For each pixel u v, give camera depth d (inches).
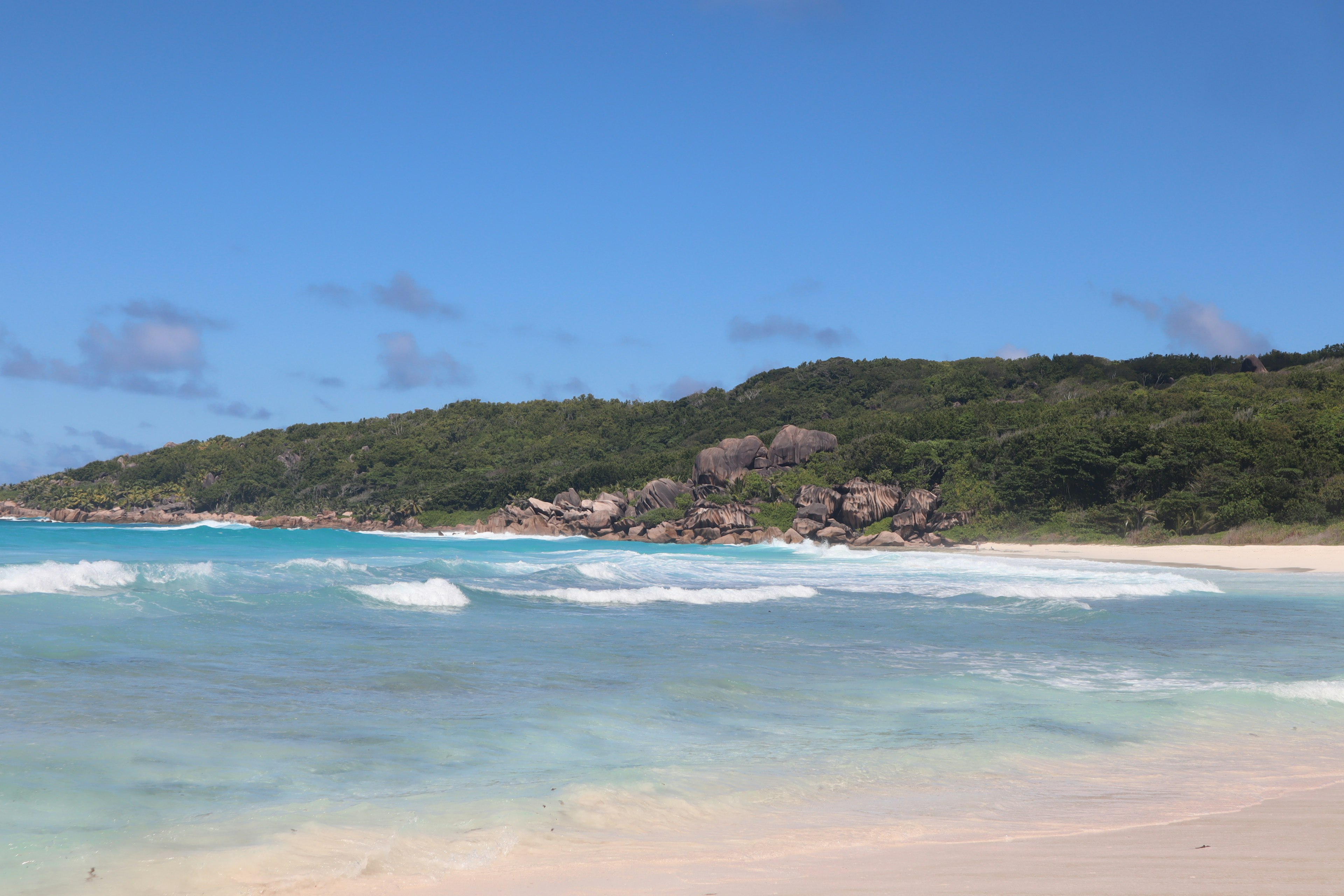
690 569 1288.1
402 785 267.1
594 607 772.6
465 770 285.0
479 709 369.7
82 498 6102.4
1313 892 178.5
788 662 512.4
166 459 7052.2
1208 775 302.7
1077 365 5012.3
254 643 503.8
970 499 2773.1
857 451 3410.4
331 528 4608.8
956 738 345.4
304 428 7623.0
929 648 577.3
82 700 350.0
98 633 500.1
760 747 329.1
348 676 425.1
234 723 328.8
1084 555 1984.5
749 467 3624.5
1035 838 227.8
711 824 241.4
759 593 900.0
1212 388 3415.4
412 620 635.5
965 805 263.6
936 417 3737.7
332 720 342.3
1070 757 323.3
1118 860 205.6
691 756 313.6
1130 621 739.4
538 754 308.3
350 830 225.5
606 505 3577.8
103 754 283.1
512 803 251.3
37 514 6284.5
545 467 5334.6
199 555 1625.2
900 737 346.9
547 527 3700.8
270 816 234.1
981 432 3437.5
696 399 6348.4
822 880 191.0
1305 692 435.5
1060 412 3400.6
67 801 239.0
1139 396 3368.6
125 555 1558.8
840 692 431.8
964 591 984.3
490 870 199.5
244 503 6171.3
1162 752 333.1
